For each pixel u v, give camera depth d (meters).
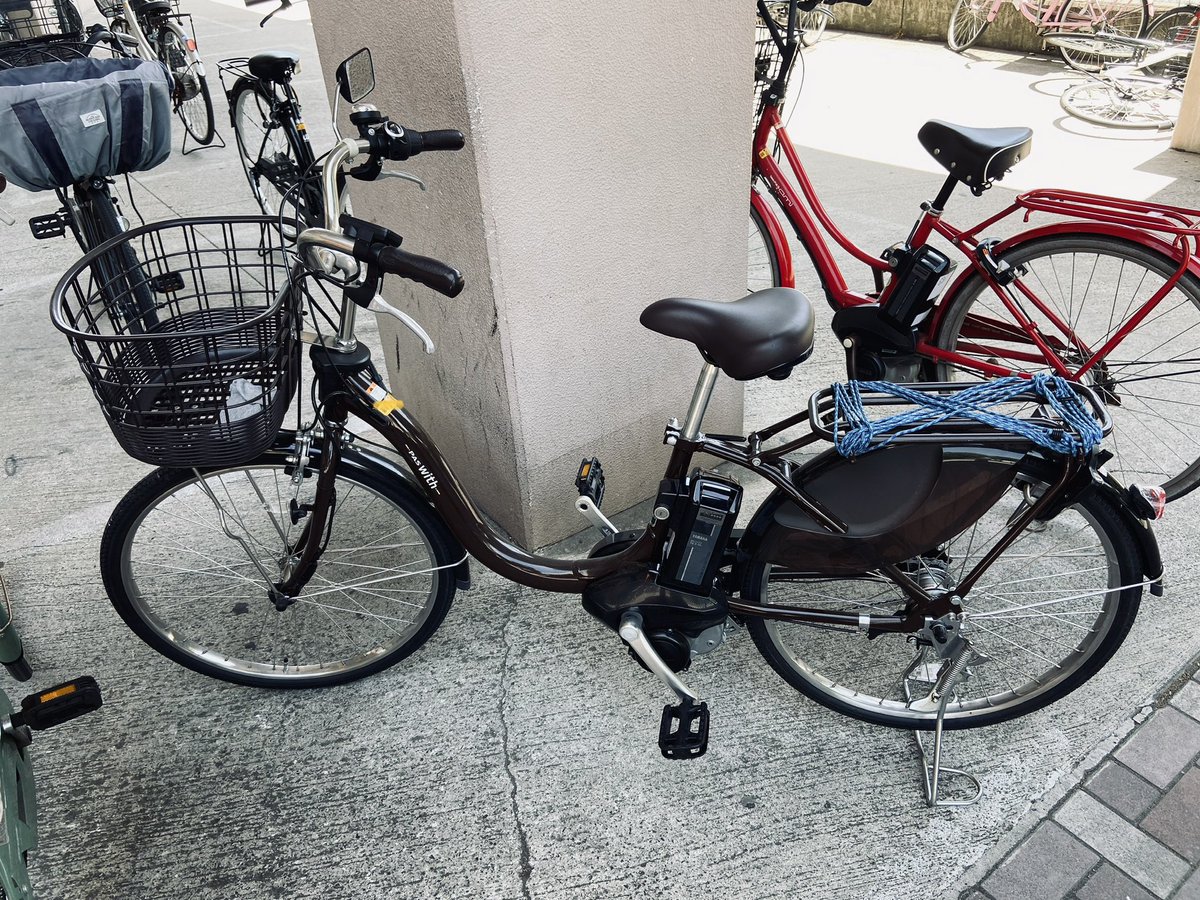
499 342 2.27
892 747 2.08
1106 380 2.66
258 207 5.26
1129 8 7.11
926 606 1.88
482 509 2.82
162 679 2.34
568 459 2.57
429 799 2.01
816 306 3.97
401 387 3.02
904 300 2.78
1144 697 2.14
